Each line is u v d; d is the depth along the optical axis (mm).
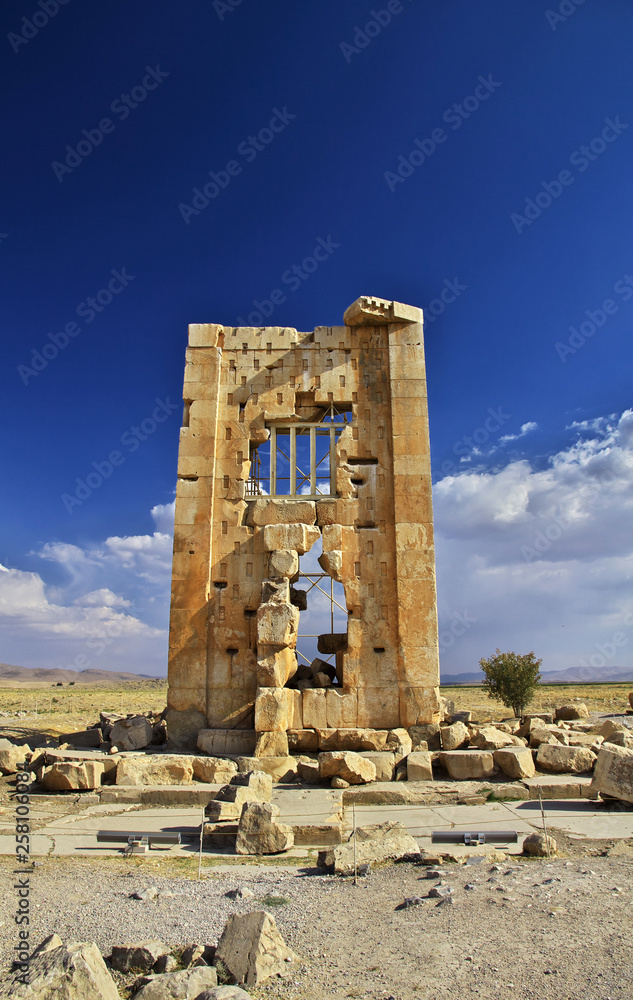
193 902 8844
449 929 7293
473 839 11820
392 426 22562
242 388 23203
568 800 15125
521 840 11891
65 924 7961
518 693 34656
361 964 6645
